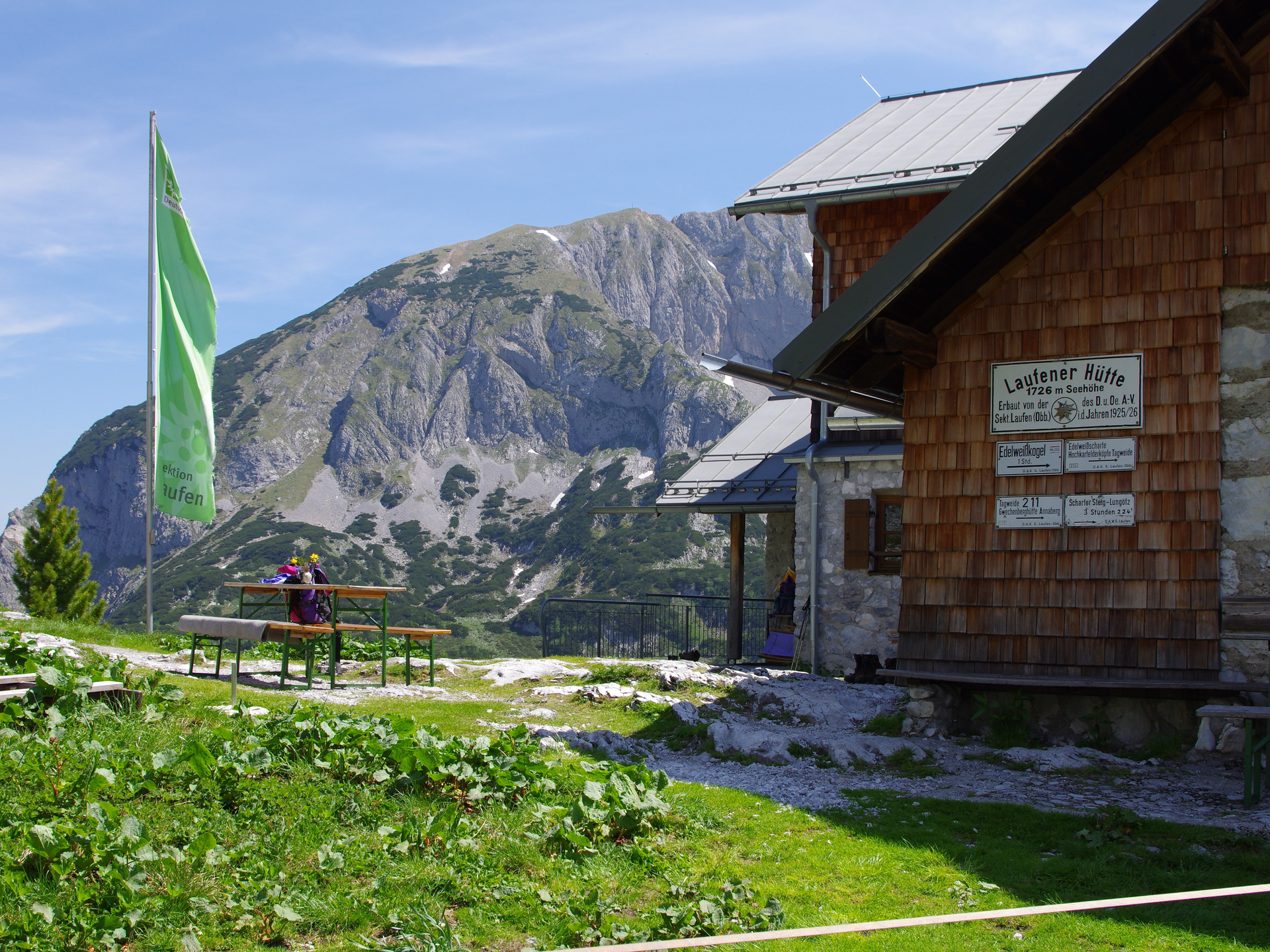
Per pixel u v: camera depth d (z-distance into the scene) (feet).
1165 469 31.04
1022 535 32.60
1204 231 30.96
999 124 56.70
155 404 52.08
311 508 506.48
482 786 20.65
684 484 63.93
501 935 15.15
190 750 19.38
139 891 14.78
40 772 18.28
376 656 47.29
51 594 117.50
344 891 15.99
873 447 53.06
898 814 23.27
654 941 15.07
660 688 39.40
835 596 53.01
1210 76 30.32
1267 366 30.12
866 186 51.19
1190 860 19.57
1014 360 33.09
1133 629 30.91
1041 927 16.47
